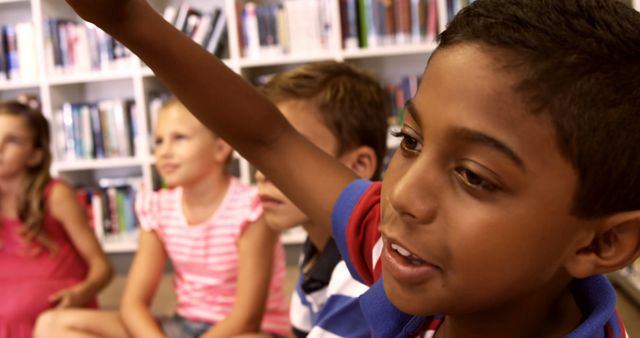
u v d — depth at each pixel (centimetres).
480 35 35
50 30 340
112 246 337
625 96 34
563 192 34
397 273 38
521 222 34
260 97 60
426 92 36
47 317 170
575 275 38
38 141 219
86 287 205
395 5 320
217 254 171
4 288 205
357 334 79
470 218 35
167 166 174
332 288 84
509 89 33
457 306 37
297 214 105
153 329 162
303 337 108
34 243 214
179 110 172
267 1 360
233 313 157
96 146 346
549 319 43
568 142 33
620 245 37
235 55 325
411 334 51
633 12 37
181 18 332
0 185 213
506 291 36
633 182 35
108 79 345
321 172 63
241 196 173
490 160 34
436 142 36
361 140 115
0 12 376
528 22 35
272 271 166
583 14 35
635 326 198
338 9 321
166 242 179
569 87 33
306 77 114
